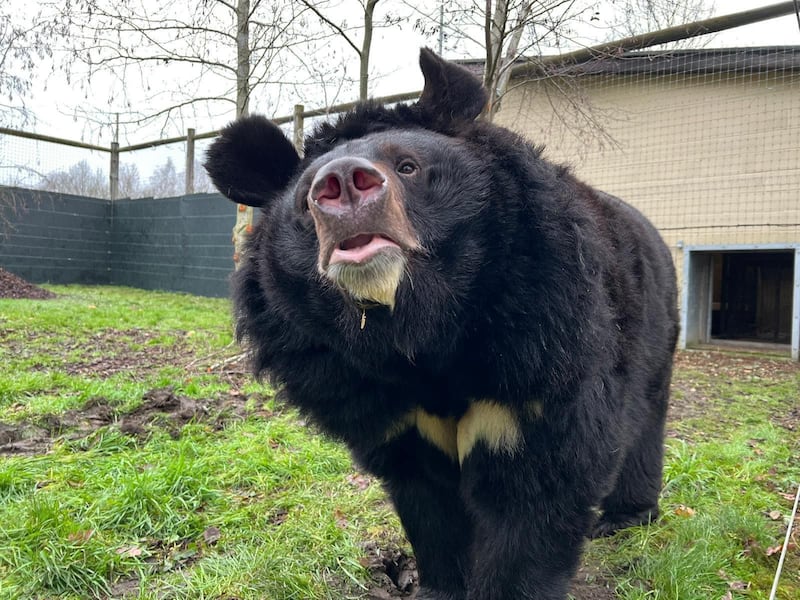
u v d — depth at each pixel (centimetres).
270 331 142
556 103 576
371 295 106
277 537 195
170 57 437
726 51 556
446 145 127
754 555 193
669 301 215
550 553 138
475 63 489
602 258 138
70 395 343
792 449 300
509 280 122
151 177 1051
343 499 226
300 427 300
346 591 175
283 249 130
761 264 736
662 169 618
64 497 212
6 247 1004
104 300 837
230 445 269
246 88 446
